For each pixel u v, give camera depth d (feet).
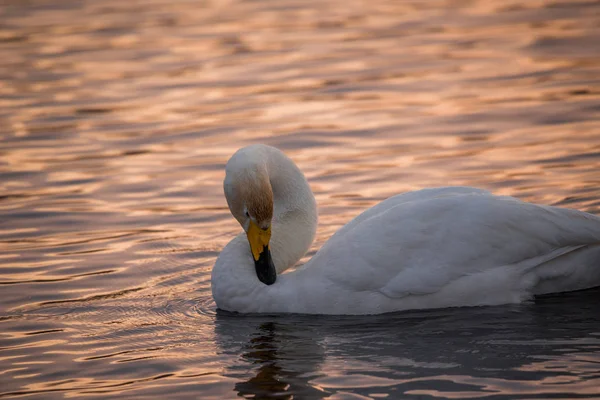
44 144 61.67
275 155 38.17
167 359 32.37
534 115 62.59
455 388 28.86
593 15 89.10
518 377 29.45
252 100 69.82
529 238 35.91
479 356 31.24
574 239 36.09
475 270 35.68
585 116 61.57
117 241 45.29
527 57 76.84
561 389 28.43
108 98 71.82
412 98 68.33
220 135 62.18
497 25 88.33
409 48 82.43
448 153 56.24
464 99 67.31
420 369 30.45
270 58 81.20
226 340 33.94
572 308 35.19
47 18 99.50
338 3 103.65
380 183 51.72
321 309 36.14
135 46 86.84
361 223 37.09
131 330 35.24
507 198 36.91
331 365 31.17
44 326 35.81
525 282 35.96
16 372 31.71
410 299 35.73
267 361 31.78
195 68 79.36
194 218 48.21
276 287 36.65
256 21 96.07
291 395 29.07
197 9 102.73
